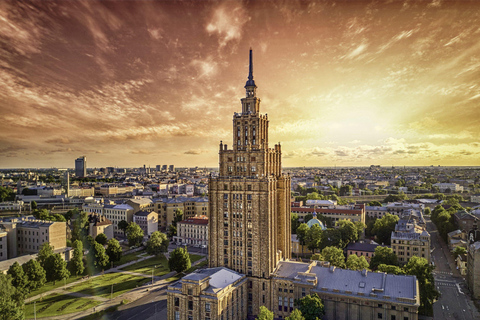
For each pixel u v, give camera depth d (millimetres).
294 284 125250
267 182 130500
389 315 111688
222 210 140000
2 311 113500
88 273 186750
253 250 133375
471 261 161500
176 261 181625
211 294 111375
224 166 146250
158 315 135500
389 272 142125
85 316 134250
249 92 147125
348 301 117000
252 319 130750
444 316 136375
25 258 171625
